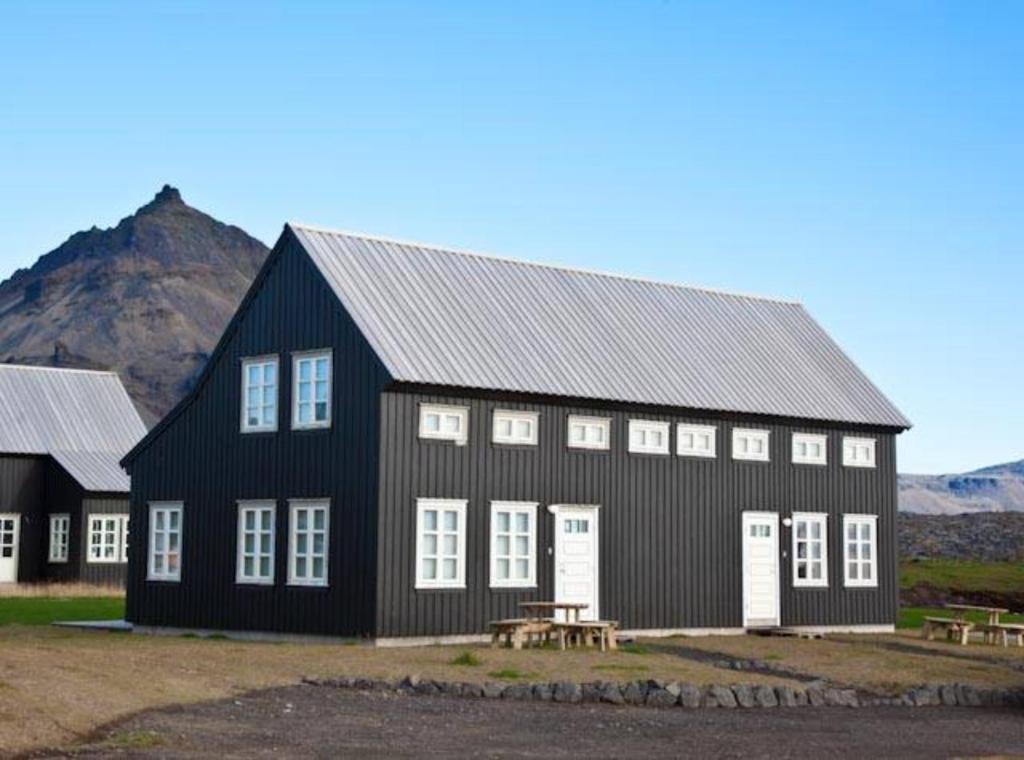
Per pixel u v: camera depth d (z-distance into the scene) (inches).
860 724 933.8
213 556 1464.1
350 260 1424.7
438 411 1338.6
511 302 1515.7
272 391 1427.2
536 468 1402.6
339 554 1326.3
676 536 1514.5
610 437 1469.0
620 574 1460.4
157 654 1080.8
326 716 838.5
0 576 2454.5
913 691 1087.0
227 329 1478.8
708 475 1551.4
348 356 1344.7
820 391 1697.8
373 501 1298.0
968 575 2719.0
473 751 739.4
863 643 1473.9
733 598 1560.0
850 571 1683.1
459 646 1273.4
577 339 1518.2
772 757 761.6
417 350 1346.0
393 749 735.1
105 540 2433.6
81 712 788.0
